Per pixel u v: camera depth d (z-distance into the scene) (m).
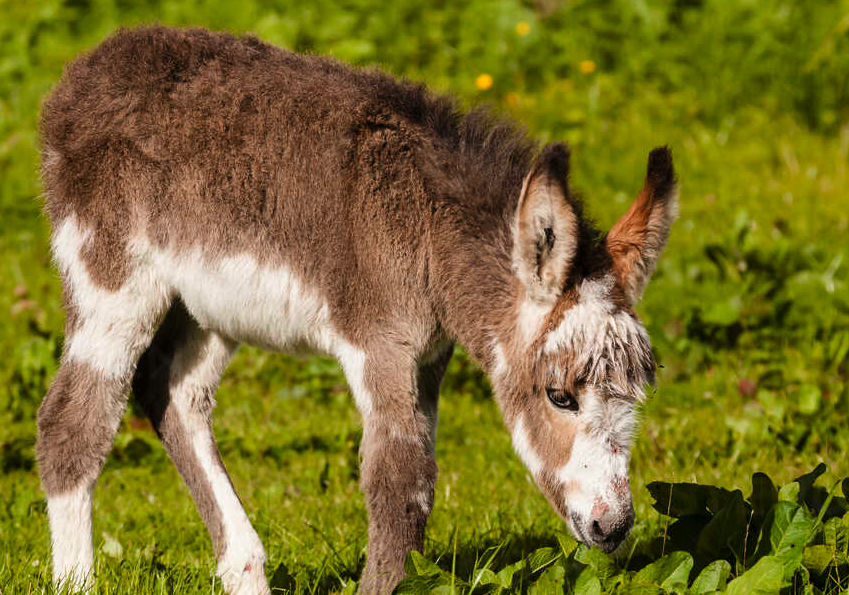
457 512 11.23
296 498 12.06
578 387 8.40
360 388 9.12
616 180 18.39
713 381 14.09
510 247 8.96
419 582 8.00
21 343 15.03
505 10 21.97
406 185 9.16
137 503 12.00
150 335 9.70
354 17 21.48
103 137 9.50
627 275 8.53
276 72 9.55
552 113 19.81
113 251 9.47
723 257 15.60
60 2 22.67
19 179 18.61
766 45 21.05
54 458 9.48
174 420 10.15
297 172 9.25
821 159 19.06
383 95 9.41
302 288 9.27
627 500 8.34
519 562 8.31
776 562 7.71
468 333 9.16
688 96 20.56
